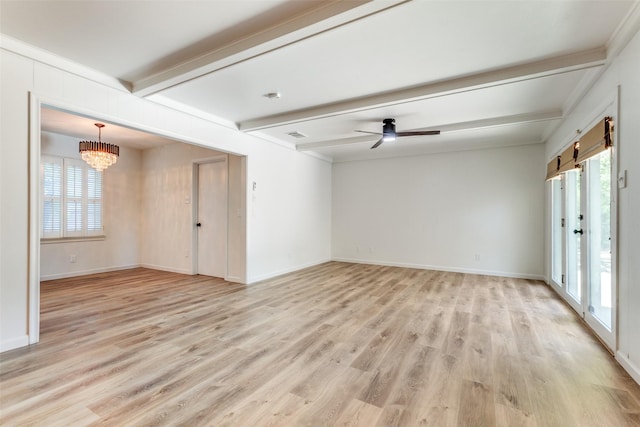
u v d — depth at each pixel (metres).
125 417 1.70
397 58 2.66
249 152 5.00
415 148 6.15
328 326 3.10
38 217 2.65
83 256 5.65
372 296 4.23
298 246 6.30
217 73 2.94
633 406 1.81
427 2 1.92
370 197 7.00
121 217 6.20
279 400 1.87
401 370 2.23
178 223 5.94
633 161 2.14
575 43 2.42
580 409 1.78
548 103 3.66
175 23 2.24
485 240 5.82
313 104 3.83
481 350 2.56
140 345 2.63
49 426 1.62
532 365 2.31
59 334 2.86
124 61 2.80
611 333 2.52
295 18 2.17
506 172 5.67
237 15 2.14
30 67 2.57
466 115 4.14
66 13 2.12
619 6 1.98
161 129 3.63
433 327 3.07
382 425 1.65
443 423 1.66
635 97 2.11
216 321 3.23
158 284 4.93
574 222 3.88
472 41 2.39
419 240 6.45
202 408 1.78
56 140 5.28
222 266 5.45
